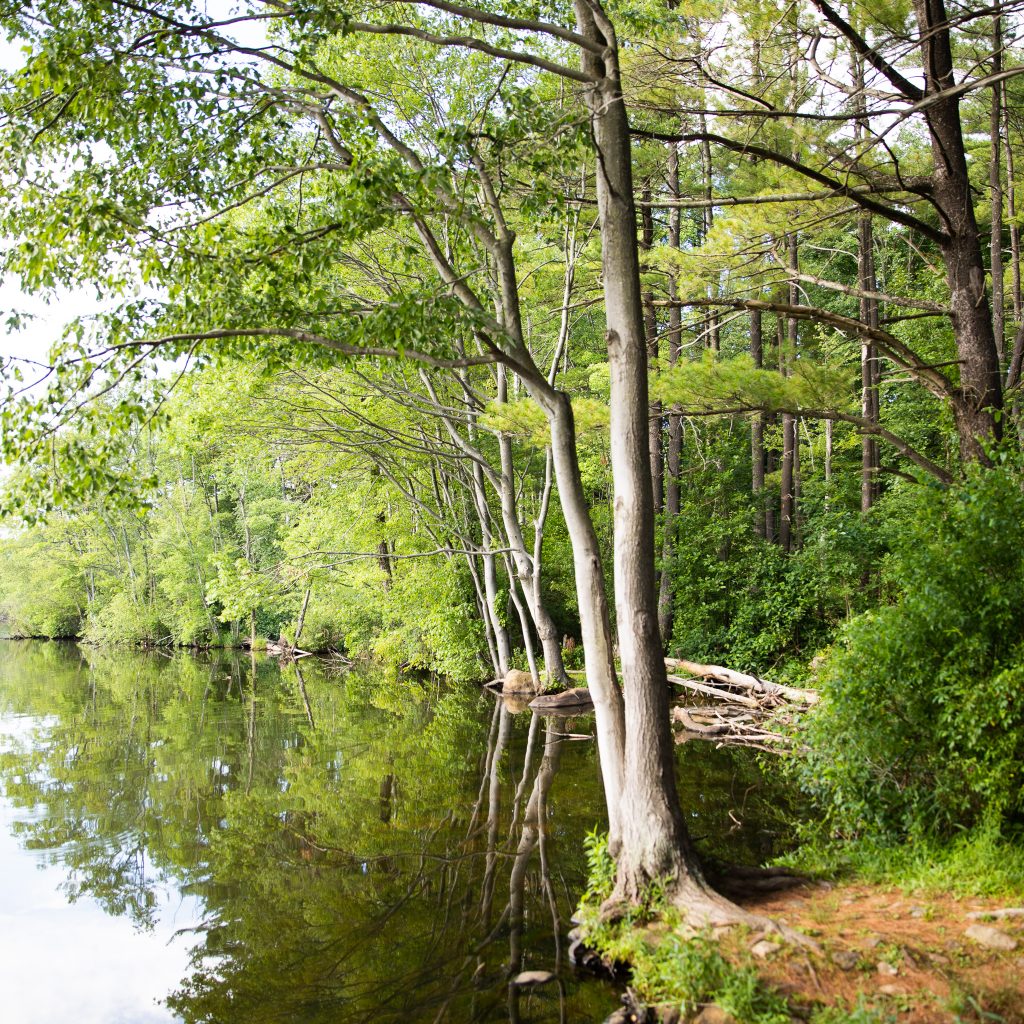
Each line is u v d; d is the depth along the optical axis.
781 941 4.93
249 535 39.44
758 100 8.82
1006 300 18.41
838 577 16.05
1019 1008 4.05
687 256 10.59
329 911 7.30
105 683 26.77
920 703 6.48
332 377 18.41
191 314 6.51
